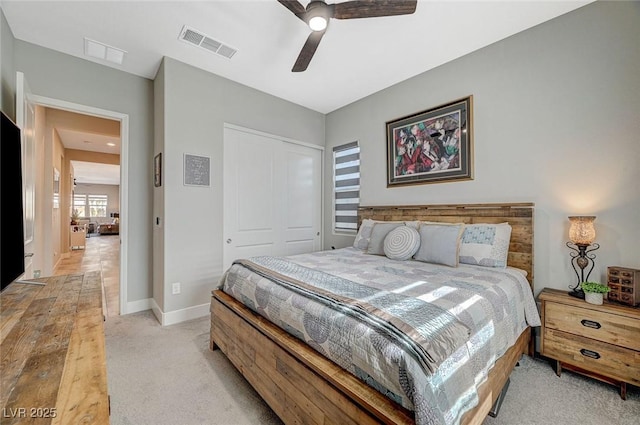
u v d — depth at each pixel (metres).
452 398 0.99
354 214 3.92
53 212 4.53
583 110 2.10
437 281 1.75
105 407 0.62
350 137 3.93
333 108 4.11
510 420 1.53
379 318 1.14
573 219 2.00
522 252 2.30
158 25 2.29
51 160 4.09
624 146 1.94
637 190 1.90
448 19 2.22
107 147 6.60
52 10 2.10
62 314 1.15
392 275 1.90
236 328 1.90
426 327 1.10
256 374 1.66
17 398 0.64
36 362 0.79
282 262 2.23
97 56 2.72
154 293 3.10
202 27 2.32
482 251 2.27
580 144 2.11
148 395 1.72
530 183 2.34
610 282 1.86
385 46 2.58
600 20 2.02
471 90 2.68
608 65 1.99
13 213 1.47
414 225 2.79
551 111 2.24
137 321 2.84
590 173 2.07
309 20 1.85
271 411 1.60
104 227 12.73
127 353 2.21
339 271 2.01
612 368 1.72
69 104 2.68
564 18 2.17
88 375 0.74
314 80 3.26
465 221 2.66
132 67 2.94
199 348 2.31
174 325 2.75
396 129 3.34
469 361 1.15
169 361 2.11
